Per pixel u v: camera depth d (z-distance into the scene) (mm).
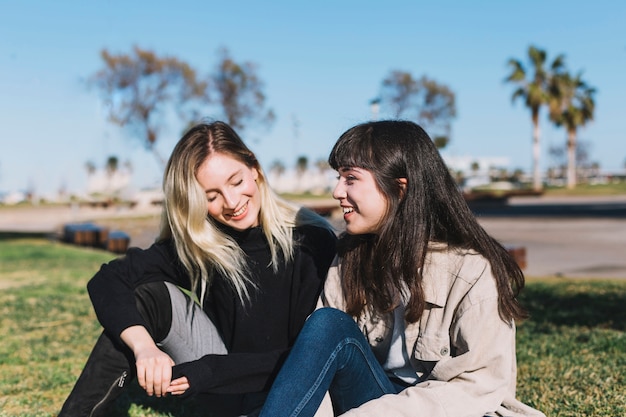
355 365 1963
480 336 1918
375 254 2074
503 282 1940
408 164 1979
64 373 3646
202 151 2219
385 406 1868
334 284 2225
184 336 2336
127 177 53375
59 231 21297
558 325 4602
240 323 2352
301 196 39156
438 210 1994
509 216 23172
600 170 73000
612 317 4855
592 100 47531
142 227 22344
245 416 2131
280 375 1881
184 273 2385
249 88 28562
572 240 14367
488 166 80000
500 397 1932
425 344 2014
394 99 32906
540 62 43469
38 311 5742
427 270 1992
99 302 2238
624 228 16906
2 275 9211
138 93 26969
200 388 2102
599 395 2965
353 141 2020
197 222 2258
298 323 2336
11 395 3291
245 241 2359
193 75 27594
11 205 39375
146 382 2070
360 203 2014
